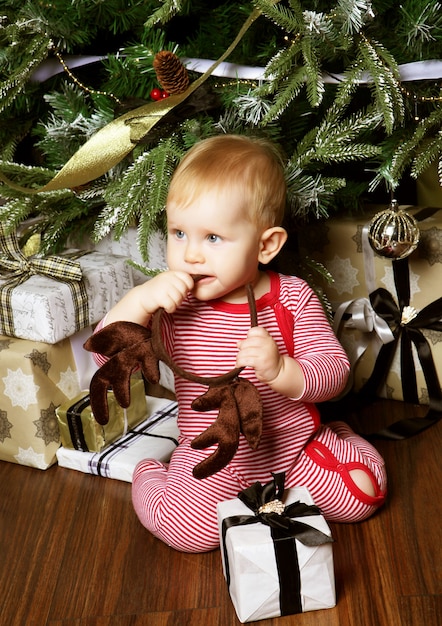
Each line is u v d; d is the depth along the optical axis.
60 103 1.46
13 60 1.42
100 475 1.38
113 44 1.58
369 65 1.21
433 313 1.45
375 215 1.42
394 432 1.44
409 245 1.33
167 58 1.21
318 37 1.23
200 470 0.99
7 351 1.36
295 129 1.42
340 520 1.22
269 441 1.20
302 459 1.22
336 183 1.32
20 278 1.43
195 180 1.09
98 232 1.33
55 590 1.11
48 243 1.49
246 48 1.36
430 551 1.14
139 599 1.08
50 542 1.21
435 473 1.34
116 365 1.08
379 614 1.02
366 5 1.19
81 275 1.40
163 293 1.09
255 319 1.08
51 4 1.37
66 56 1.47
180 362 1.19
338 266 1.54
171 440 1.42
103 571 1.14
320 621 1.02
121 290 1.51
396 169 1.26
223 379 1.03
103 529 1.24
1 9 1.44
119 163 1.42
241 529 1.02
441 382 1.50
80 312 1.41
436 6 1.26
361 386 1.60
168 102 1.24
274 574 1.00
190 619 1.04
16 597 1.10
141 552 1.18
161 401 1.57
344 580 1.09
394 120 1.29
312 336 1.20
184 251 1.11
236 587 1.01
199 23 1.45
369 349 1.56
